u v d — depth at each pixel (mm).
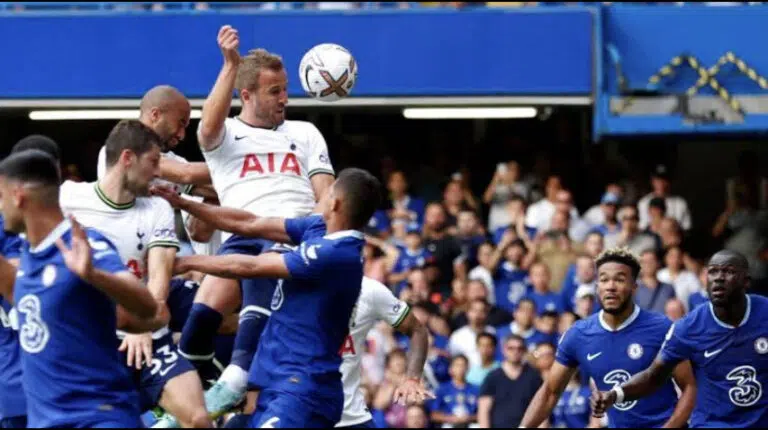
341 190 17562
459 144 38656
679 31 36344
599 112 36062
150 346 17969
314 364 17703
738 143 39375
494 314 32312
